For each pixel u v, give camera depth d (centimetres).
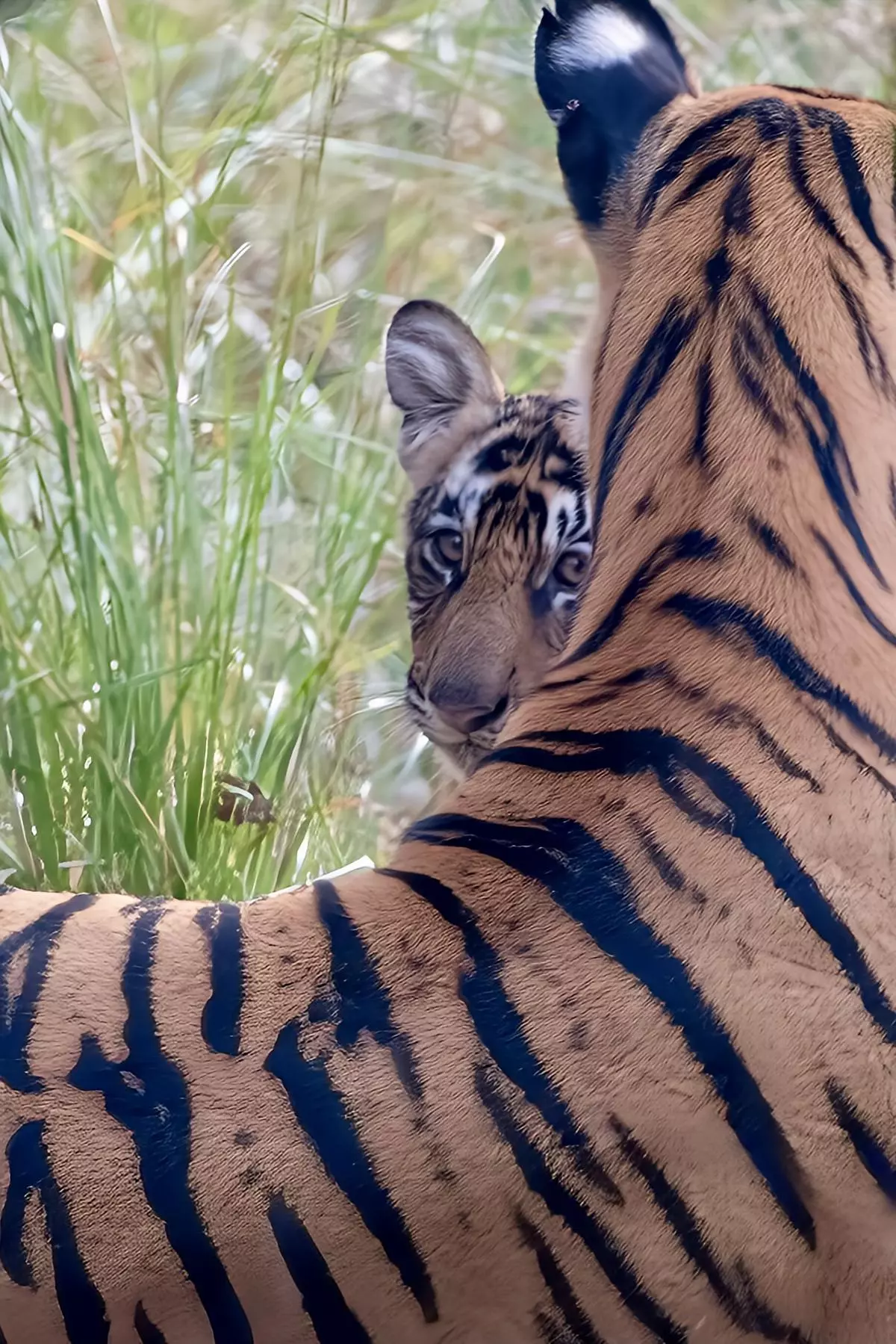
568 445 192
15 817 191
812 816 157
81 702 192
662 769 158
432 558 196
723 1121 155
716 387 160
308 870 193
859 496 159
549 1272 154
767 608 159
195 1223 150
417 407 199
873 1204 156
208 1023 155
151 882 190
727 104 163
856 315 160
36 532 199
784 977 156
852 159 161
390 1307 153
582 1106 153
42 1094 153
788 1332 157
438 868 157
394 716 203
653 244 162
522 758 159
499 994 155
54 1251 150
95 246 205
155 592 196
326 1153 151
